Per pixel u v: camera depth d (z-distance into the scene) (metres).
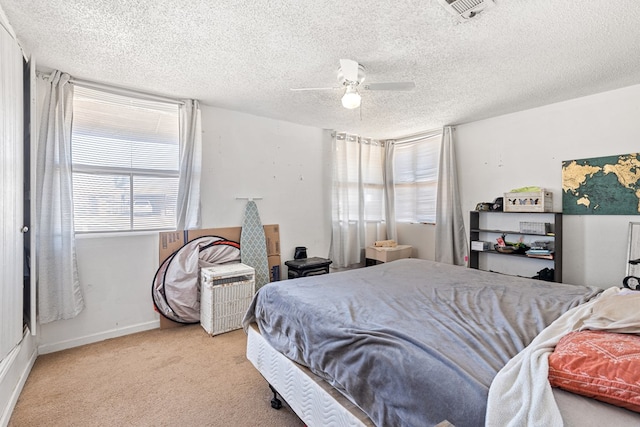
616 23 1.88
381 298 1.80
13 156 1.84
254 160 3.83
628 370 0.81
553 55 2.29
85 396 1.96
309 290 1.97
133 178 3.03
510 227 3.67
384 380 1.15
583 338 1.02
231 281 3.08
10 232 1.79
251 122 3.79
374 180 5.07
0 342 1.66
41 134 2.52
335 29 1.96
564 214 3.24
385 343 1.22
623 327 1.06
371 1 1.69
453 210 4.14
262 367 1.91
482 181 3.95
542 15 1.81
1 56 1.67
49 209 2.51
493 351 1.12
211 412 1.82
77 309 2.66
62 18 1.85
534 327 1.34
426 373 1.03
